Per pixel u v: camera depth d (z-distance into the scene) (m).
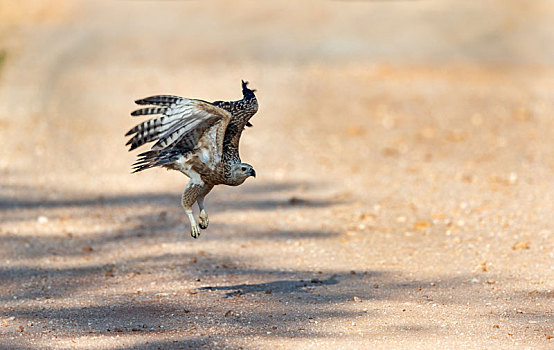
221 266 18.44
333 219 22.86
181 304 15.30
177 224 22.42
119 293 16.25
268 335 13.39
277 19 62.62
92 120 35.97
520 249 19.55
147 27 59.50
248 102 15.80
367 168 29.08
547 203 24.06
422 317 14.42
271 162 29.98
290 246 20.22
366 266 18.38
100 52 51.06
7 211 23.45
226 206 24.48
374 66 47.28
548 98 39.84
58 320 14.39
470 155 30.77
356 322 14.12
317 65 47.69
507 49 51.03
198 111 14.14
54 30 57.53
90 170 28.72
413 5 65.44
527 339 13.18
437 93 40.84
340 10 65.56
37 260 19.06
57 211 23.62
